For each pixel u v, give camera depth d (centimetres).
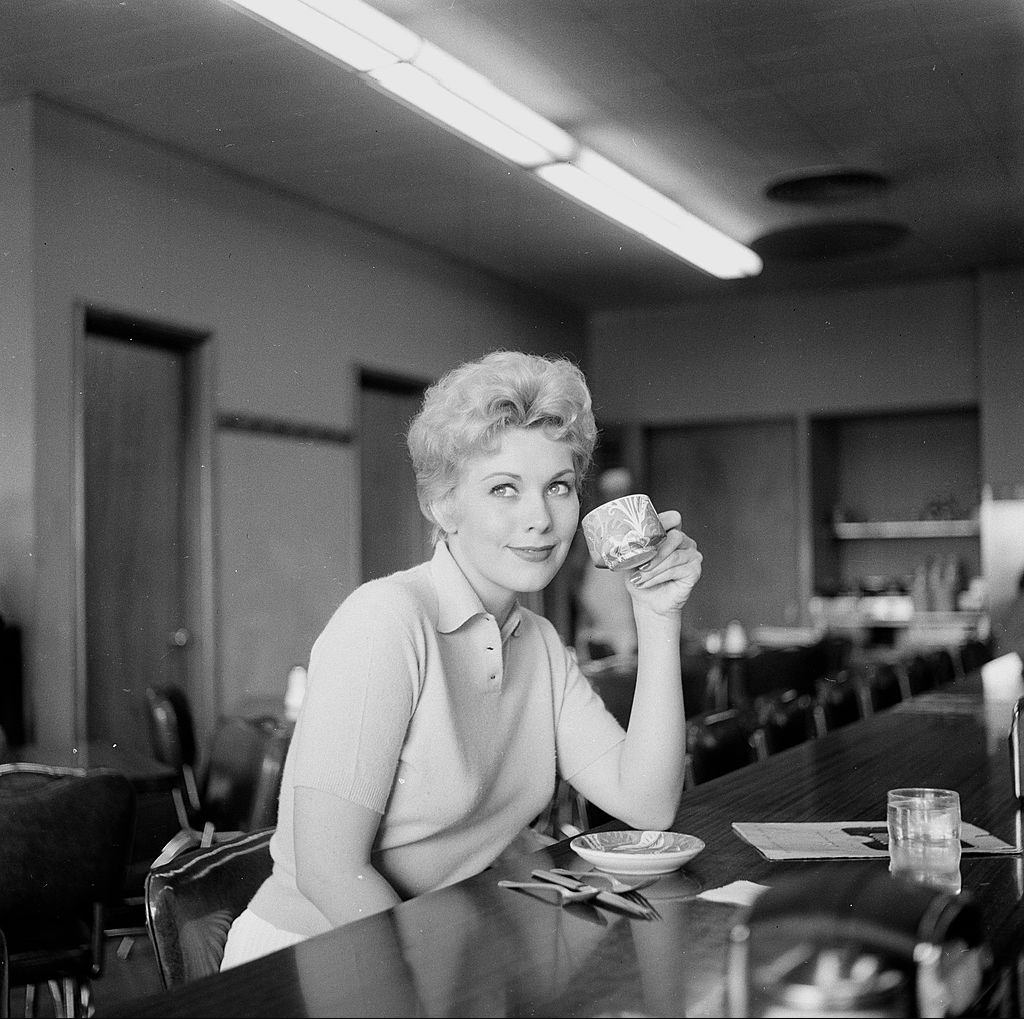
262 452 584
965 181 615
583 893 122
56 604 470
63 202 485
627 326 898
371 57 446
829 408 842
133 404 533
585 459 149
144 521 535
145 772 321
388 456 702
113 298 505
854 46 457
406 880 143
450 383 146
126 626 524
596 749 163
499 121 518
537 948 107
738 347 868
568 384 144
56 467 475
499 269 771
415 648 139
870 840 151
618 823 176
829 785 200
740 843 152
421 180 593
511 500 144
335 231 640
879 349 830
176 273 538
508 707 155
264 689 579
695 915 117
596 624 696
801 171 599
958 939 93
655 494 916
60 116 486
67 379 482
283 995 96
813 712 320
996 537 775
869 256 751
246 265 579
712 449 902
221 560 558
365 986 98
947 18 434
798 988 89
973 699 352
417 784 141
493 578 146
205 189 557
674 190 624
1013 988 102
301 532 606
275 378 594
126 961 348
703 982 98
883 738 264
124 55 441
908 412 840
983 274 782
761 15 431
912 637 816
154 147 529
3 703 448
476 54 459
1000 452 779
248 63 451
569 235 694
